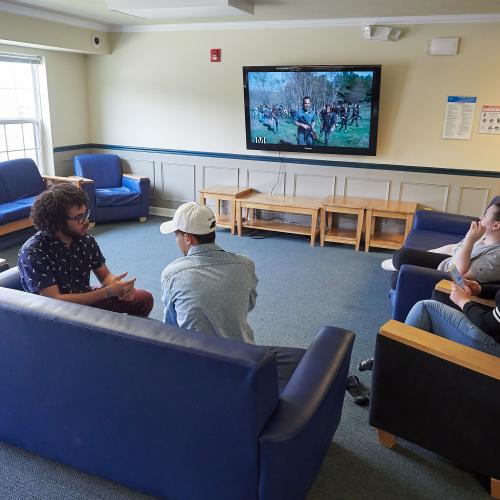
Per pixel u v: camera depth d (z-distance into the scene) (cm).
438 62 461
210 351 134
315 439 159
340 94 484
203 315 164
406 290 272
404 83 476
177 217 173
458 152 475
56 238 210
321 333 189
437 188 489
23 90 544
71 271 218
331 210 487
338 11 442
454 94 463
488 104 455
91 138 632
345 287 388
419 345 181
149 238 509
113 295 222
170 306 173
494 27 437
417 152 489
